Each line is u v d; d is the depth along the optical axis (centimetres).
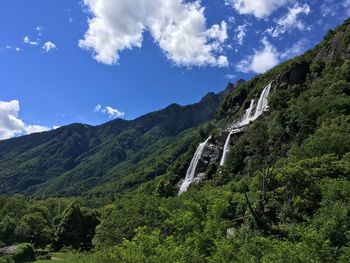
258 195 3359
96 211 10725
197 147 10650
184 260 1852
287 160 4431
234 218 3359
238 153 7238
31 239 10362
